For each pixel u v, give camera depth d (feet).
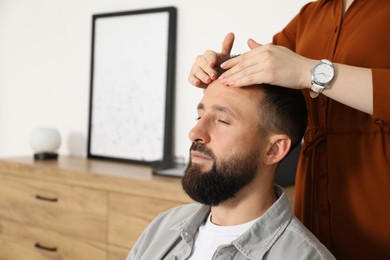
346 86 3.12
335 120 3.67
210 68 3.61
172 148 7.56
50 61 9.10
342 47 3.71
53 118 9.14
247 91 3.45
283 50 3.20
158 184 5.89
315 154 3.78
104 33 8.20
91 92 8.35
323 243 3.78
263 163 3.52
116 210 6.38
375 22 3.54
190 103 7.34
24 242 7.59
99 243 6.60
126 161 7.88
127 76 7.93
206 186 3.43
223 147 3.41
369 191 3.54
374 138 3.53
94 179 6.59
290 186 5.85
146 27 7.68
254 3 6.66
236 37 6.86
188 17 7.29
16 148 9.82
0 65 9.97
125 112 7.97
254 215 3.56
